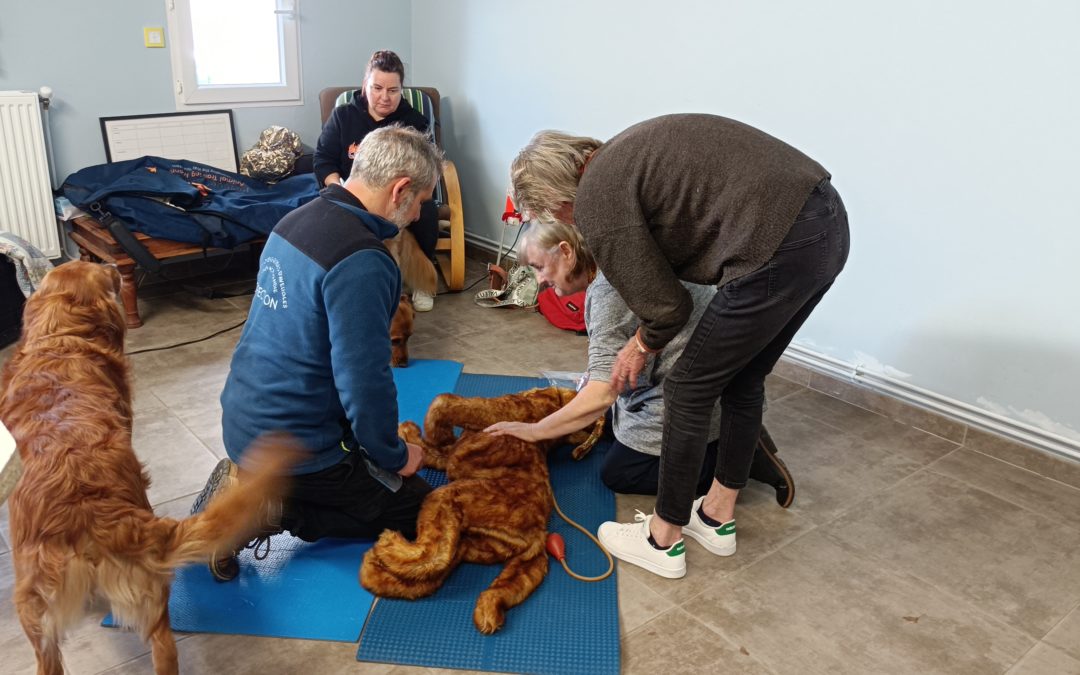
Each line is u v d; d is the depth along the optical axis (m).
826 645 1.73
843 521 2.18
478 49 4.13
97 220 3.24
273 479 1.43
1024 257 2.40
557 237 1.84
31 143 3.33
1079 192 2.25
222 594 1.79
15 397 1.53
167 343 3.16
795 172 1.48
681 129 1.50
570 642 1.69
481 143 4.28
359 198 1.71
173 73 3.77
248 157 3.97
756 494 2.29
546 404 2.33
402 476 1.89
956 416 2.63
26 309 1.73
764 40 2.88
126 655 1.63
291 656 1.63
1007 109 2.34
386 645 1.66
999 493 2.35
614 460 2.22
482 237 4.43
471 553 1.90
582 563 1.95
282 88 4.13
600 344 1.97
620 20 3.37
